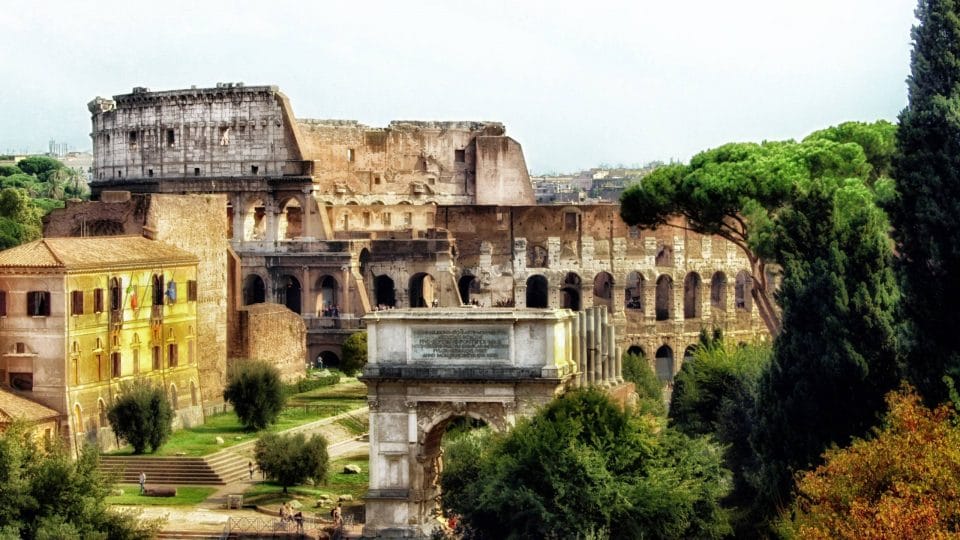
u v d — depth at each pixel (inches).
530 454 4815.5
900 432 4237.2
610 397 5285.4
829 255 5241.1
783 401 5113.2
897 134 5032.0
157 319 7450.8
